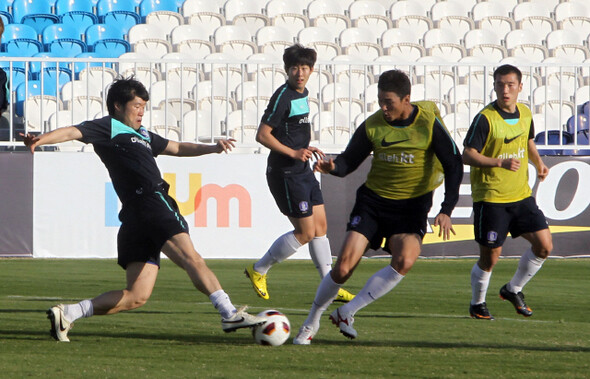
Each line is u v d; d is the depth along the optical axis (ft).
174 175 125.59
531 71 135.95
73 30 185.16
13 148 134.51
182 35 185.47
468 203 129.39
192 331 58.13
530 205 69.62
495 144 69.15
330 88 168.04
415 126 53.31
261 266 78.48
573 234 129.29
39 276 100.89
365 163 126.52
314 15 197.47
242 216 126.93
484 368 44.21
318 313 53.06
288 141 75.51
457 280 100.78
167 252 51.34
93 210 124.77
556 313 73.41
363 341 54.54
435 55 191.93
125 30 189.26
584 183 129.49
